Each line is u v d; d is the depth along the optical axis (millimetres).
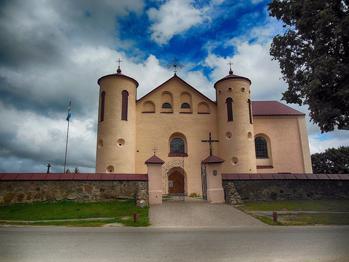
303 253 8305
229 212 20625
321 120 17484
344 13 17359
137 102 34688
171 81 35844
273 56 20984
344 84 16688
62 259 7852
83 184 23828
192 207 22625
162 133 34000
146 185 24250
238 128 32969
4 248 9328
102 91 33250
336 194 25250
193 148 34000
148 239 11109
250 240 10688
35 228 15008
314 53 18172
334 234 12008
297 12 18812
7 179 22891
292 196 25094
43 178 23438
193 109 35250
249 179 25406
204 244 9945
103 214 20125
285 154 35531
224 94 34500
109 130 31453
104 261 7617
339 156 53406
